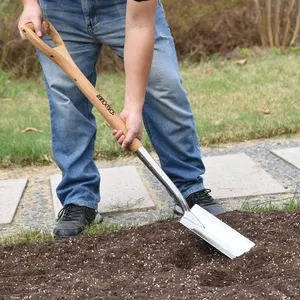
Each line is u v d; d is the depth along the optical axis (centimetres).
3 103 911
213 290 336
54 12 444
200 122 718
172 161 461
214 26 1113
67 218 453
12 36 1050
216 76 963
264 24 1117
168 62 440
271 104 777
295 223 420
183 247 398
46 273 380
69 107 454
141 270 376
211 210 458
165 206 503
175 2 1105
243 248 380
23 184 580
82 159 465
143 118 460
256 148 639
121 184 556
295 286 334
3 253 414
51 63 454
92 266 384
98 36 448
